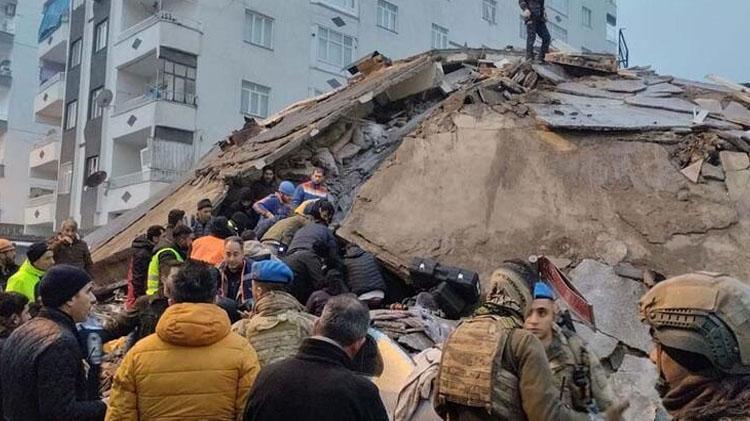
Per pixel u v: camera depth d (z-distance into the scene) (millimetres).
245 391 2785
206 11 22625
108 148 23078
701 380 1782
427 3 30016
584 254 6375
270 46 24266
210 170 11031
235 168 9727
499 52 12672
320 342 2504
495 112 8031
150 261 6582
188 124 21766
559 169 7145
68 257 7289
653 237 6324
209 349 2766
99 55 24312
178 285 2830
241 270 5547
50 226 27062
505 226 6859
